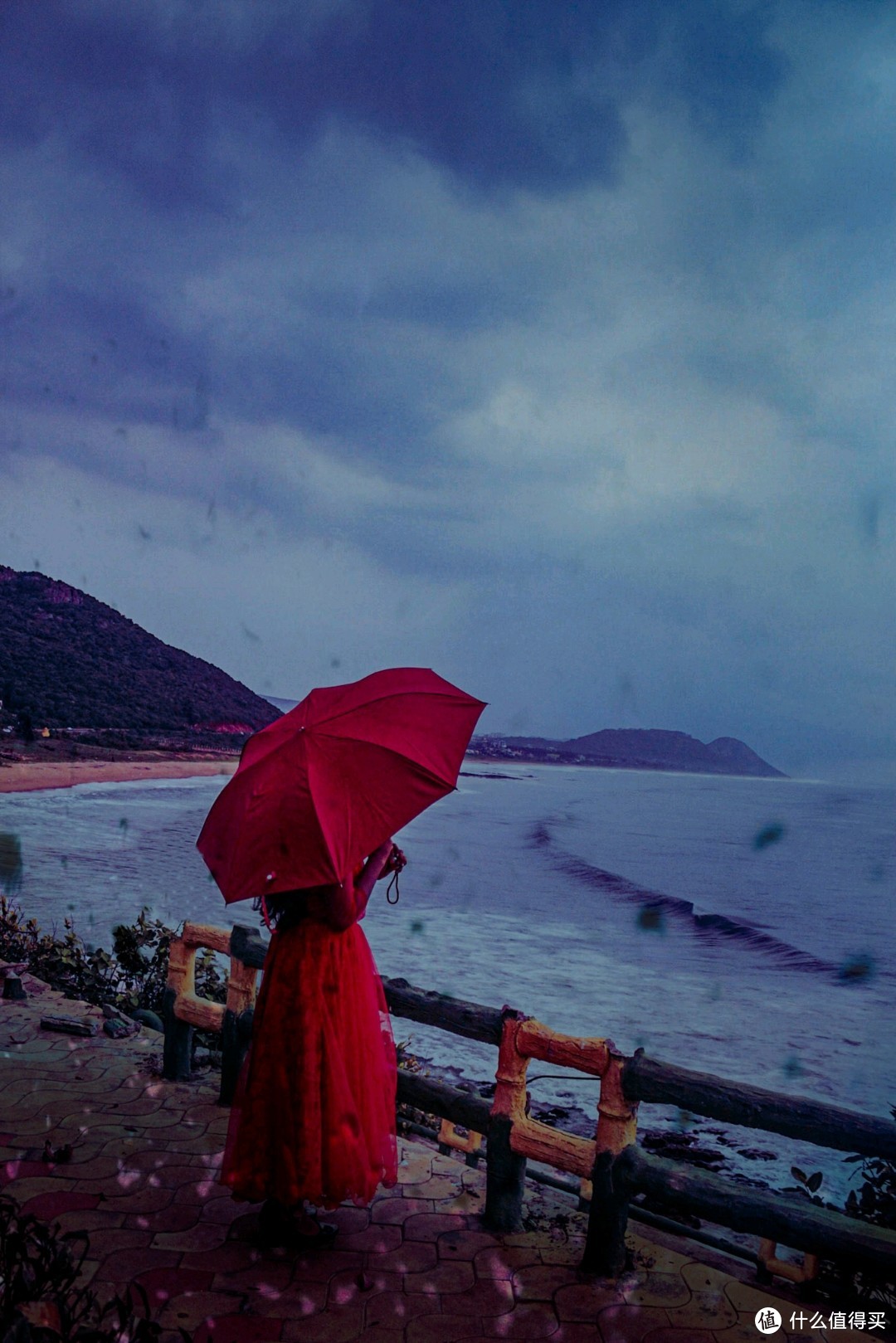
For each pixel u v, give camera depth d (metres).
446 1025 3.57
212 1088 4.53
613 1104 3.15
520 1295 3.02
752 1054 12.45
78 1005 5.73
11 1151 3.79
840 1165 7.70
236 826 3.01
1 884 19.02
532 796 81.12
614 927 21.67
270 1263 3.12
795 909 28.58
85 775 51.84
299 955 3.19
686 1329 2.87
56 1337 2.04
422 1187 3.76
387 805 3.00
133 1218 3.34
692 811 72.25
